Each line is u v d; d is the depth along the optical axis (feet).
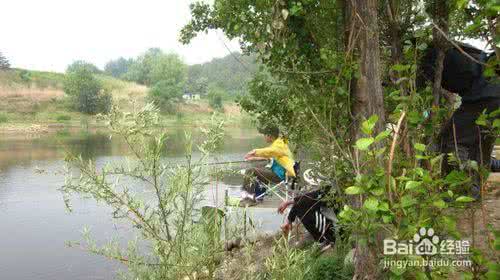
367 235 8.27
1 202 40.47
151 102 12.59
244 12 13.75
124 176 13.28
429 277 7.91
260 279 14.57
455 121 16.14
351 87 12.51
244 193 23.20
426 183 7.72
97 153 73.97
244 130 115.75
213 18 18.04
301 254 13.35
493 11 7.36
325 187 16.98
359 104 12.09
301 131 15.88
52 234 30.76
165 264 12.58
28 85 232.73
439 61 14.53
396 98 10.37
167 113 195.83
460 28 14.87
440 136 16.21
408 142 10.87
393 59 14.46
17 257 26.53
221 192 29.78
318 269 15.34
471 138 15.90
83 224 32.81
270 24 13.01
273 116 17.01
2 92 208.13
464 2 8.23
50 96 209.97
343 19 12.75
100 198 12.34
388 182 7.63
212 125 13.52
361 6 12.02
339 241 16.38
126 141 12.42
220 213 14.65
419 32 12.73
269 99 16.60
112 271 23.94
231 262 16.78
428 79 15.62
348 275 14.47
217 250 13.30
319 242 17.74
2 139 107.14
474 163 8.60
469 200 7.61
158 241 12.73
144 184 13.57
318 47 13.87
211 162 13.85
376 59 12.07
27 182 49.96
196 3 18.25
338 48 13.76
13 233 31.14
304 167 20.65
